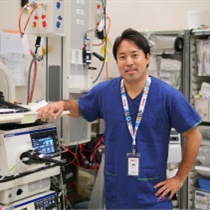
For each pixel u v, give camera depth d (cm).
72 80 217
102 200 232
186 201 266
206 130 267
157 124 166
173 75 272
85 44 223
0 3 234
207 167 264
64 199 221
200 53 263
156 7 366
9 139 150
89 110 187
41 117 163
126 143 169
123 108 172
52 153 171
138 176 166
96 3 232
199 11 278
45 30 203
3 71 182
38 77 262
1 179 146
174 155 240
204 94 261
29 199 165
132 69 161
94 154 249
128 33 163
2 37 231
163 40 270
